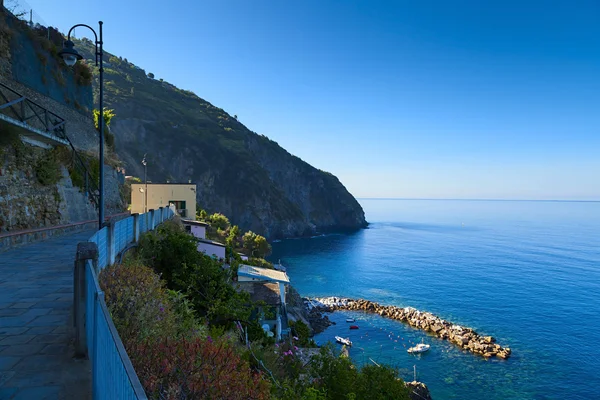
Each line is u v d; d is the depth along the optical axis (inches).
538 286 2940.5
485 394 1275.8
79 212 856.3
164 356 208.1
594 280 3189.0
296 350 546.9
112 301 262.8
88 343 203.0
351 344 1599.4
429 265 3809.1
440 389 1291.8
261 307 863.7
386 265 3764.8
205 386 197.5
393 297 2532.0
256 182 6033.5
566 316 2185.0
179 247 635.5
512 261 4136.3
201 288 615.5
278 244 5201.8
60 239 630.5
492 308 2319.1
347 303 2314.2
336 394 436.1
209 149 6028.5
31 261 442.3
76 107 1084.5
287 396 332.8
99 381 149.3
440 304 2381.9
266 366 397.7
